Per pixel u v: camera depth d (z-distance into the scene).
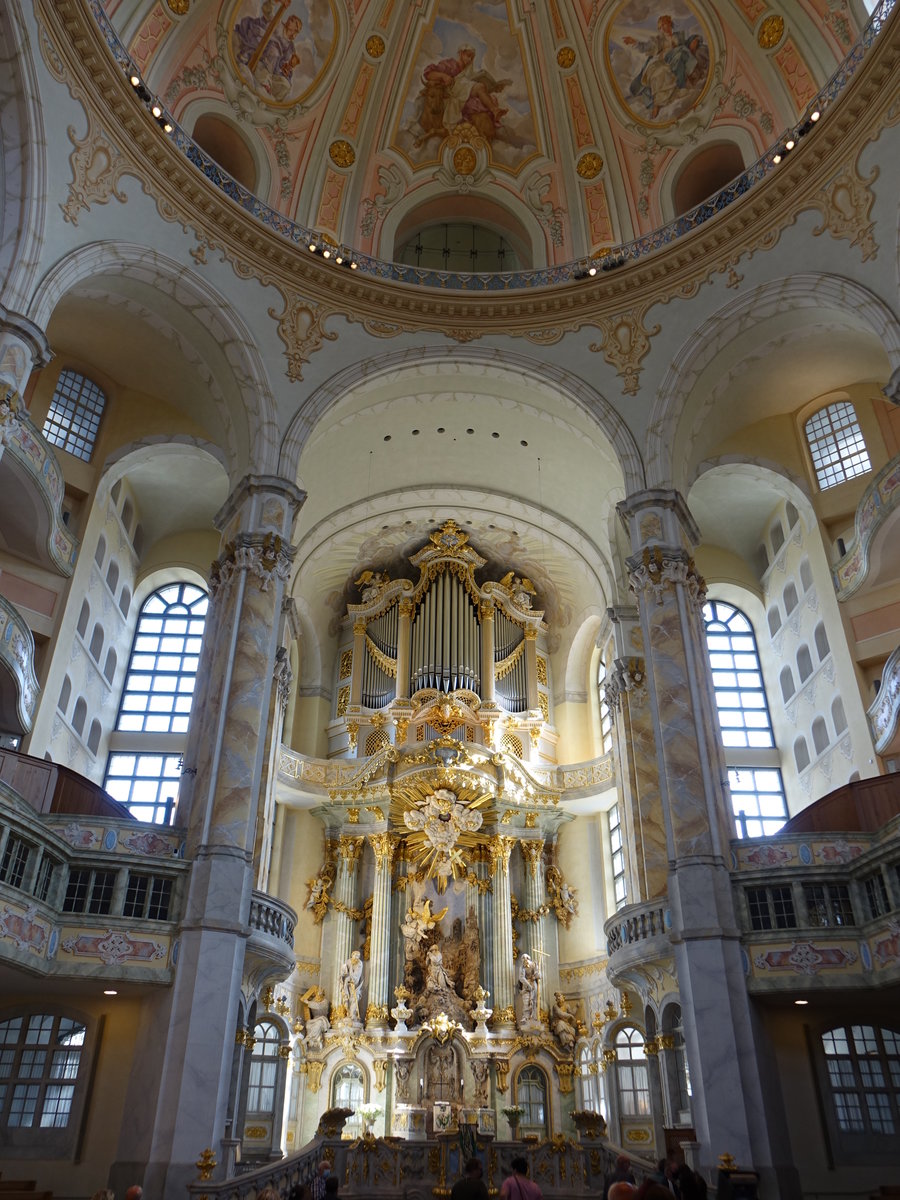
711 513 25.22
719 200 20.69
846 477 22.09
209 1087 13.59
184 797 16.80
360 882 25.52
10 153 16.11
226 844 15.45
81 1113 14.90
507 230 25.02
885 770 19.31
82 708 21.70
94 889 14.86
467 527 27.86
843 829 16.70
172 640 24.92
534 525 26.69
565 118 23.55
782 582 24.42
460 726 26.59
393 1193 13.68
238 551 18.14
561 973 24.78
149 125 18.44
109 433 22.19
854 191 18.27
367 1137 14.19
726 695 24.91
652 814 21.20
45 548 19.06
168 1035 13.95
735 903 15.66
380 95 23.31
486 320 21.64
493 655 27.62
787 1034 15.98
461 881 25.33
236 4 20.97
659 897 17.08
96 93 17.67
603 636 25.86
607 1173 13.55
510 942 24.27
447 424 24.11
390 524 27.44
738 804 23.47
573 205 23.42
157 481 24.33
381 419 23.58
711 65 21.97
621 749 22.88
